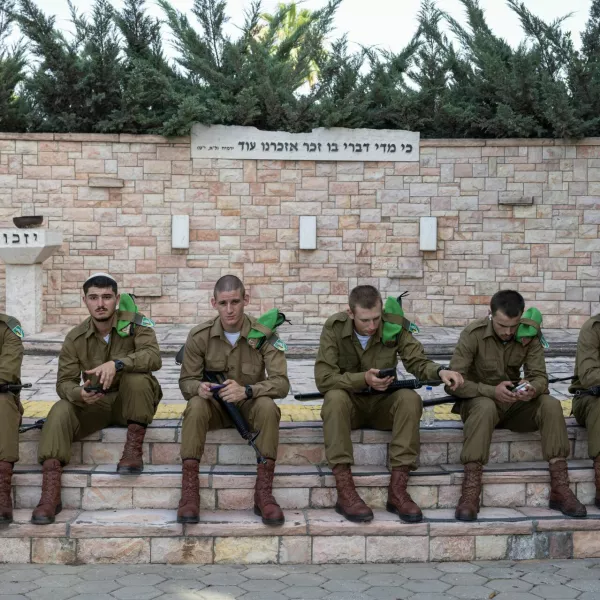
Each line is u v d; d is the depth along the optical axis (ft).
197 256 38.22
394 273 38.34
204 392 17.75
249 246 38.24
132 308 18.88
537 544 17.70
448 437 19.20
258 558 17.37
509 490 18.61
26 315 35.22
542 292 38.19
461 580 16.56
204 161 37.81
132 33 39.06
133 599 15.46
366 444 19.11
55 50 37.22
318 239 38.32
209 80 39.22
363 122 38.50
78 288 38.01
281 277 38.42
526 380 18.78
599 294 37.86
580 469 18.81
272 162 37.93
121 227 37.91
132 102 37.37
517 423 19.17
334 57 38.86
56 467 17.72
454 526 17.53
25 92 38.65
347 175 38.04
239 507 18.25
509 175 37.81
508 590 16.07
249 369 18.52
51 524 17.17
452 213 38.09
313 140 37.83
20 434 18.79
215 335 18.40
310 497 18.39
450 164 37.93
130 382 18.19
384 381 17.87
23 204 37.60
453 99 39.22
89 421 18.54
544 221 37.93
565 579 16.63
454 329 37.60
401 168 37.99
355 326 18.72
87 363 18.75
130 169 37.70
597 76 38.45
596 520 17.76
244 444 18.94
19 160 37.42
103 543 17.20
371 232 38.27
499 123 37.70
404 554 17.52
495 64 37.76
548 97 36.96
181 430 18.51
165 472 18.30
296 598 15.61
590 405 18.81
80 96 38.04
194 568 17.07
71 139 37.40
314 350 31.14
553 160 37.68
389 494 18.11
